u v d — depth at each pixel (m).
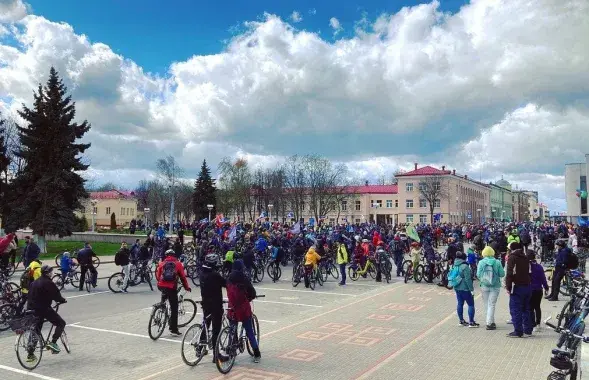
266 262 24.52
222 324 8.45
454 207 101.38
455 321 12.02
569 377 6.58
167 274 10.67
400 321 12.02
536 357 8.65
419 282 20.28
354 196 101.44
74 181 37.41
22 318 8.45
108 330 11.47
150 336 10.36
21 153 36.44
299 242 21.34
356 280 21.42
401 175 101.56
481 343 9.70
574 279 13.96
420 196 99.81
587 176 69.06
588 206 68.81
